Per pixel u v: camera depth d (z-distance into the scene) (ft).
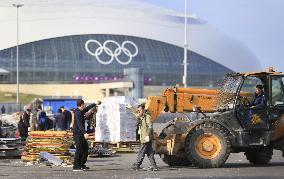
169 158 83.92
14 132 136.05
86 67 466.29
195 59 503.61
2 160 94.73
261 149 82.28
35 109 128.67
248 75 82.17
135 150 113.91
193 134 78.18
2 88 439.22
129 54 480.23
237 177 68.28
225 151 78.43
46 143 89.66
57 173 74.49
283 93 81.97
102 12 500.33
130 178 68.33
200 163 77.97
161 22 515.09
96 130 112.37
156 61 485.97
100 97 408.05
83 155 78.02
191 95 83.82
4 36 459.73
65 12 488.85
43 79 456.04
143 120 76.89
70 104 223.30
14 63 449.06
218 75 507.30
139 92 384.68
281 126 81.46
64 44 469.16
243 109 81.10
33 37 464.65
